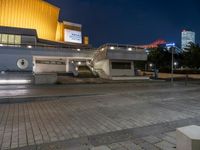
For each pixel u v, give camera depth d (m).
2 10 47.94
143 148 5.00
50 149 4.98
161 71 46.22
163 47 46.78
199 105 10.70
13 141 5.55
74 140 5.59
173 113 8.88
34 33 39.25
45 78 20.75
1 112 9.10
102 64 32.84
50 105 10.72
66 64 36.34
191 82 28.06
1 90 16.12
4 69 29.98
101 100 12.14
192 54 40.62
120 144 5.27
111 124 7.19
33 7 53.94
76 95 13.56
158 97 13.37
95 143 5.35
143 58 32.09
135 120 7.72
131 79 28.70
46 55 33.06
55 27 64.31
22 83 20.17
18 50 30.92
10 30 37.72
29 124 7.19
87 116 8.35
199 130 3.99
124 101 11.82
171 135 5.95
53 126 6.95
